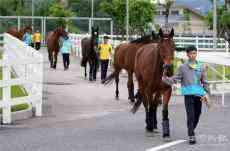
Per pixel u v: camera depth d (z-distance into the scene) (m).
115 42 42.00
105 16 90.94
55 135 14.76
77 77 32.12
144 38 18.52
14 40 26.44
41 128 15.95
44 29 67.56
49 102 21.69
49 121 17.25
